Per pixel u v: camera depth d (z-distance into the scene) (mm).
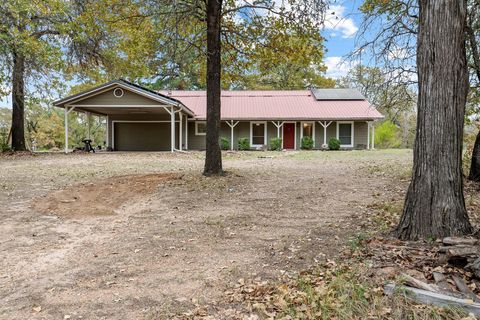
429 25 3986
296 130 23000
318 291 3068
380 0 7832
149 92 17547
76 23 15445
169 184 8391
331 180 8961
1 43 13961
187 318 2865
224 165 12539
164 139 22719
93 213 6203
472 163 8328
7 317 2914
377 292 2930
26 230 5273
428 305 2715
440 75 3947
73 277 3678
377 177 9172
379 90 8992
